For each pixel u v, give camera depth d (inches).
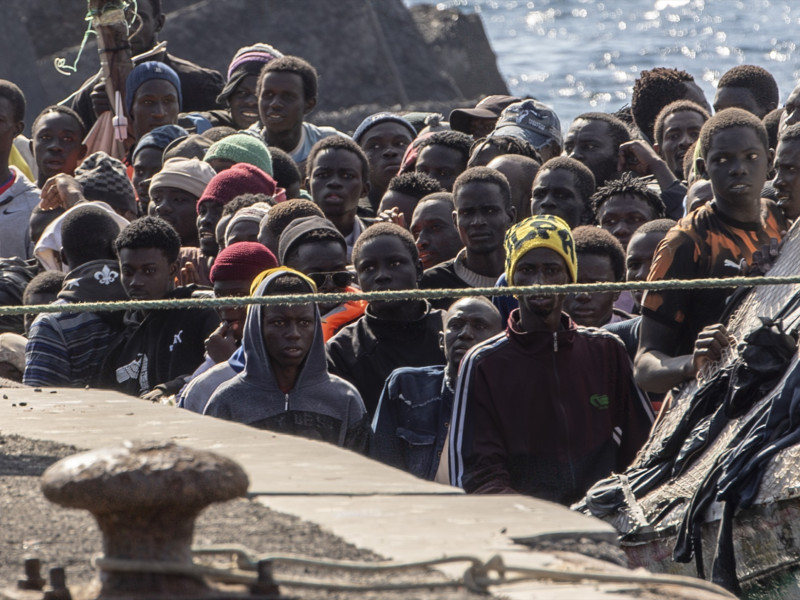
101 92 1256.8
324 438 629.9
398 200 925.2
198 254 884.6
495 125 1133.1
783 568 526.0
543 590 308.2
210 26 2677.2
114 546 293.9
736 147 645.3
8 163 1083.3
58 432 473.4
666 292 638.5
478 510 373.1
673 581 312.0
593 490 600.1
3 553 334.0
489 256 780.0
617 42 6269.7
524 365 609.6
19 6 2529.5
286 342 623.5
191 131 1164.5
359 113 2699.3
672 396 627.2
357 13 2768.2
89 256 818.2
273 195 912.3
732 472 533.6
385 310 711.7
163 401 684.7
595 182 922.1
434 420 653.3
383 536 345.7
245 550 309.4
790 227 681.0
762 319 563.5
